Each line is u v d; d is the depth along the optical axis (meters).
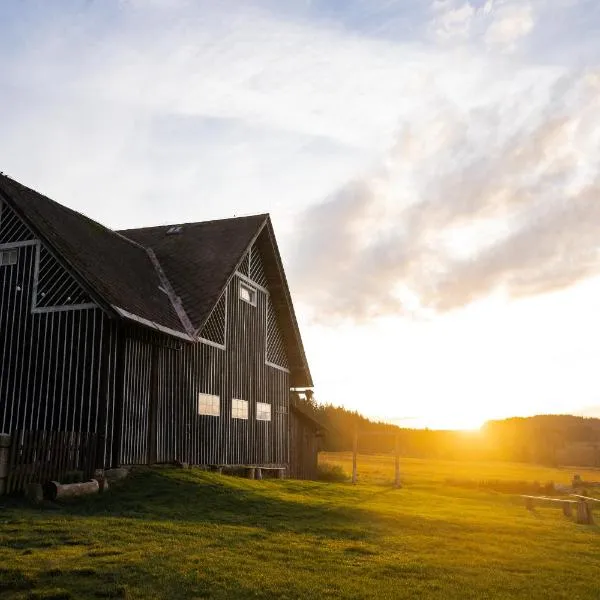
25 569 7.82
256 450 25.42
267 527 12.09
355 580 8.40
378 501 19.50
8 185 18.23
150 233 26.70
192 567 8.42
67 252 17.11
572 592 8.71
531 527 15.30
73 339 16.80
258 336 26.45
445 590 8.27
